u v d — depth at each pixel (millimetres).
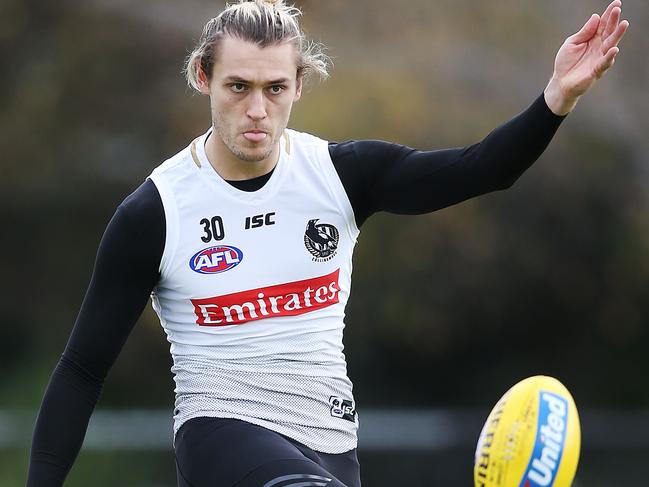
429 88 66438
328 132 62438
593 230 70125
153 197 13352
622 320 73312
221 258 13352
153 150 75062
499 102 67062
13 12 75688
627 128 67312
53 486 13297
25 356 79562
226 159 13344
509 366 78500
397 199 13602
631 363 76812
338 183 13539
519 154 12969
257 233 13375
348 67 65625
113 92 75000
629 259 70125
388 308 71688
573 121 66938
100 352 13414
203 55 13117
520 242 69750
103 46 74688
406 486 42125
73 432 13383
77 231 79000
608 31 12500
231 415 13234
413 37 67875
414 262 69000
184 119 70125
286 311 13414
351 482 13555
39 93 75250
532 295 73500
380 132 63500
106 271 13320
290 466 12367
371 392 78812
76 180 76562
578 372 77812
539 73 67812
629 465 40625
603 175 68250
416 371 78875
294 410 13320
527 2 68500
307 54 13445
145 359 75812
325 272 13547
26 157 75562
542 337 77062
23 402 74562
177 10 74125
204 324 13445
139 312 13586
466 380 79125
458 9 68812
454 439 48688
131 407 75812
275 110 12930
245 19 12844
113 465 42500
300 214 13469
